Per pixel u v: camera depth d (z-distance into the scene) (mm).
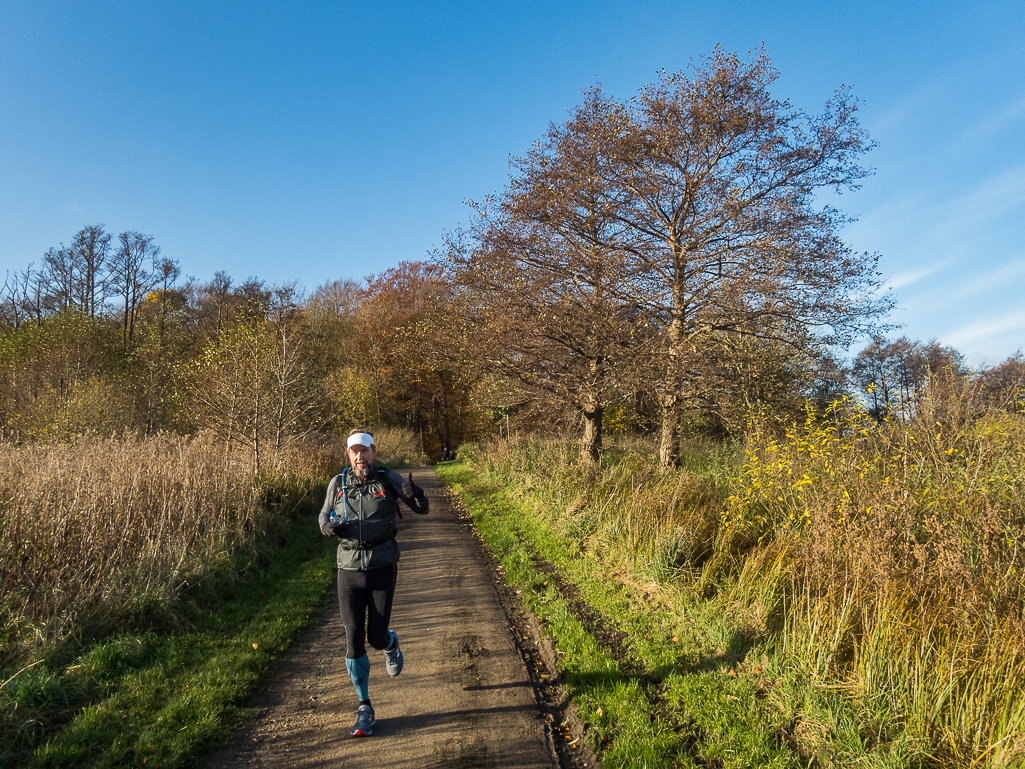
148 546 6016
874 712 3340
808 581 4488
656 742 3334
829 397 12953
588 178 12688
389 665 3988
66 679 3949
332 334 42000
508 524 10273
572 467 11586
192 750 3328
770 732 3395
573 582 6676
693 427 19797
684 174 12750
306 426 16453
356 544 3680
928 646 3545
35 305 27109
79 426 17047
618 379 12359
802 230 12156
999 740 2883
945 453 6086
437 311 14930
